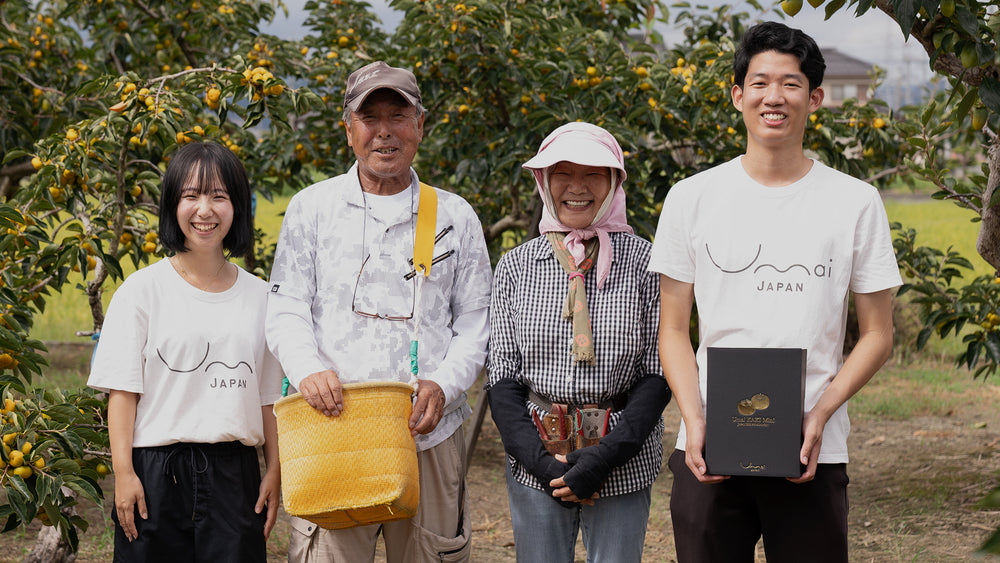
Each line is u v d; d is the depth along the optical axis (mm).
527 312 2680
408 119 2738
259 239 5996
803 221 2391
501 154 5254
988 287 4727
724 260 2428
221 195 2615
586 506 2672
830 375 2396
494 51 5168
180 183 2586
